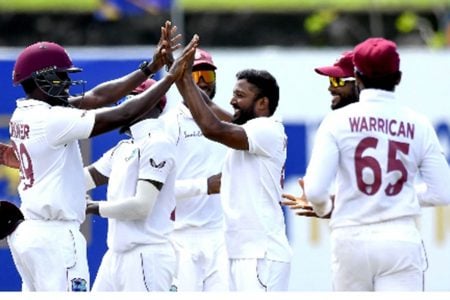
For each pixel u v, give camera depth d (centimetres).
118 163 2733
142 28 7456
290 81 4397
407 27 7275
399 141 2494
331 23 7469
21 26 7525
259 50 7188
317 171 2472
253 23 7538
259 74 2777
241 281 2711
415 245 2484
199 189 2978
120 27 7481
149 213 2680
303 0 7412
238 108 2791
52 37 7494
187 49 2600
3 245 3850
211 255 3097
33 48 2600
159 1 5800
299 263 4416
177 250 3091
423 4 7300
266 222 2712
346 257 2494
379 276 2498
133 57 3909
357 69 2528
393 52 2509
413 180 2519
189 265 3077
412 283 2488
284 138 2752
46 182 2559
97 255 3794
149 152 2655
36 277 2562
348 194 2491
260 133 2675
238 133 2659
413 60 4531
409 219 2498
